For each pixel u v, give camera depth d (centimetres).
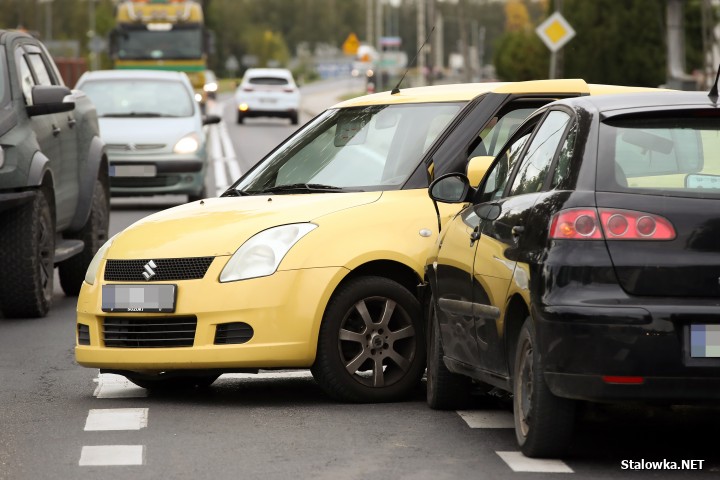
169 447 2314
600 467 2131
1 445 2347
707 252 2028
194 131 7294
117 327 2767
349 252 2695
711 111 2145
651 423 2505
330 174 2966
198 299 2669
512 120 2930
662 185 2077
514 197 2322
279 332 2648
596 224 2050
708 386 2002
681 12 13912
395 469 2131
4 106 4025
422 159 2880
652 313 1997
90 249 4656
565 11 17625
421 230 2766
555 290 2044
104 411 2656
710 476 2083
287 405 2712
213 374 2794
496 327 2269
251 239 2700
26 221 3966
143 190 7162
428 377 2684
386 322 2728
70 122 4500
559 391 2045
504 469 2117
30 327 3866
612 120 2148
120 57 14338
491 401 2741
